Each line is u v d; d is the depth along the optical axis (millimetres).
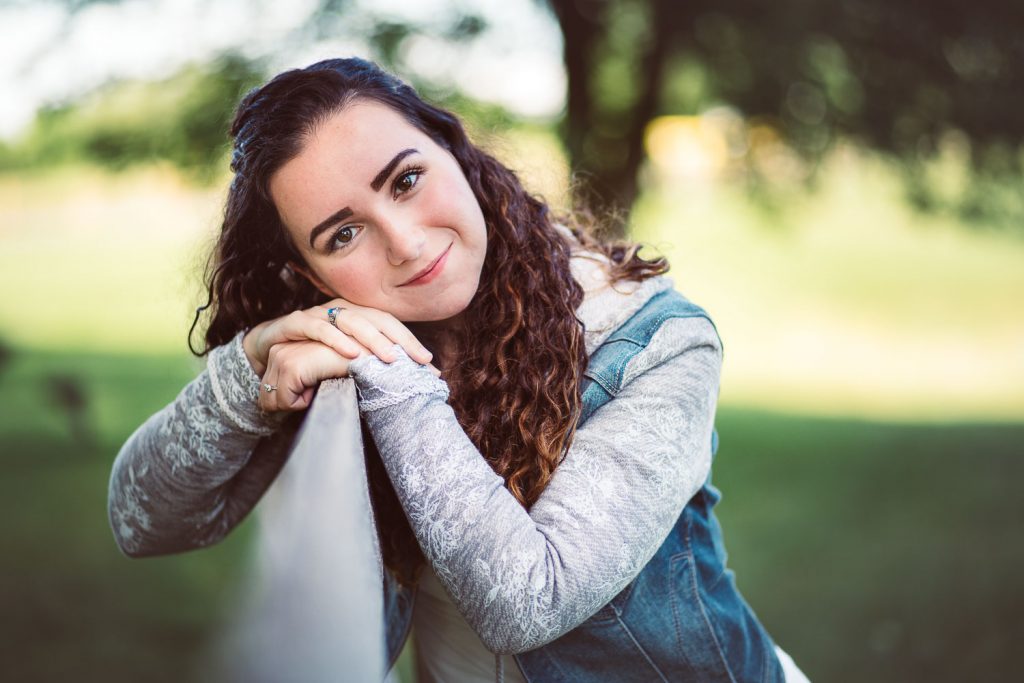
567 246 1320
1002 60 8328
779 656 1423
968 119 8211
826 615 4480
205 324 1460
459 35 7945
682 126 9711
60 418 10000
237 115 1207
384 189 1118
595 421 1164
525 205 1287
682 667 1237
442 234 1150
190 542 1411
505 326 1214
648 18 8672
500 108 7914
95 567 5070
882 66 8172
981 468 8406
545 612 1032
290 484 815
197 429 1271
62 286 21500
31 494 7133
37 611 4320
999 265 26938
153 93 8414
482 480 1065
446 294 1158
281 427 1352
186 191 8914
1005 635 3986
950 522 6457
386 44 7836
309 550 658
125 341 16781
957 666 3723
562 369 1187
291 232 1159
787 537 6129
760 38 8000
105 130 8508
